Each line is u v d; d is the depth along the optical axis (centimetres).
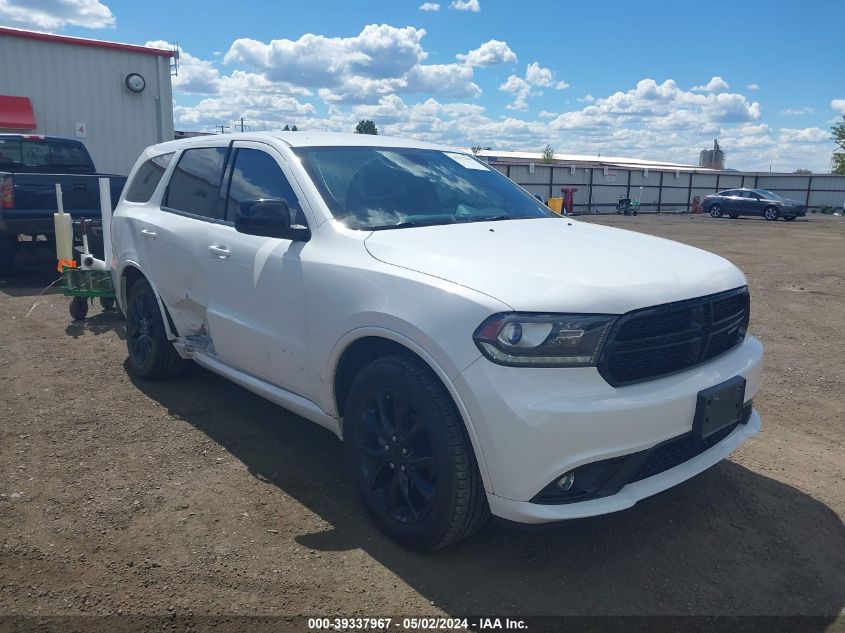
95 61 1828
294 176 385
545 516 266
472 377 270
